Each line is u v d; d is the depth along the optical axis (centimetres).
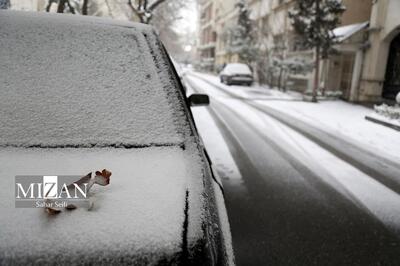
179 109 212
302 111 1323
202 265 116
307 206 437
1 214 124
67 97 203
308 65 1900
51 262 107
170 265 112
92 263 109
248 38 2767
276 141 802
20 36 223
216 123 996
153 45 238
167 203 135
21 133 186
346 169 607
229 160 629
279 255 321
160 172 161
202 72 5238
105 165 167
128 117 200
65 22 236
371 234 371
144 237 116
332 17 1608
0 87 202
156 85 217
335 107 1477
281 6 2591
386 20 1537
